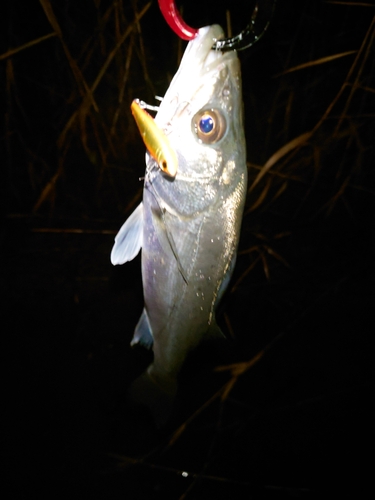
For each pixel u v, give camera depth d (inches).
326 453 30.5
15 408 28.5
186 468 29.1
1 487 27.4
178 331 18.4
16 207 27.8
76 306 28.7
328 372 31.1
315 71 26.5
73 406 28.7
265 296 30.5
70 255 28.5
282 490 29.9
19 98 25.8
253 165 27.9
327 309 31.0
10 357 28.6
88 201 27.8
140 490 28.4
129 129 26.2
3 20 24.5
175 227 16.5
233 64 15.0
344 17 25.4
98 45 25.0
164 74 25.2
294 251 30.3
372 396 30.9
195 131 15.0
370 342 31.1
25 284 28.6
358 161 28.5
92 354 28.7
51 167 27.1
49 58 25.2
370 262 30.4
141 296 27.9
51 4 24.2
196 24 24.3
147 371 20.8
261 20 13.6
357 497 29.9
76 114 26.1
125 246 16.9
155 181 16.2
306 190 29.3
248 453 30.1
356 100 26.9
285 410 30.6
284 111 27.1
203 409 29.7
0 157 26.7
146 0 24.1
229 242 16.5
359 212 29.8
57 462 28.2
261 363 30.7
